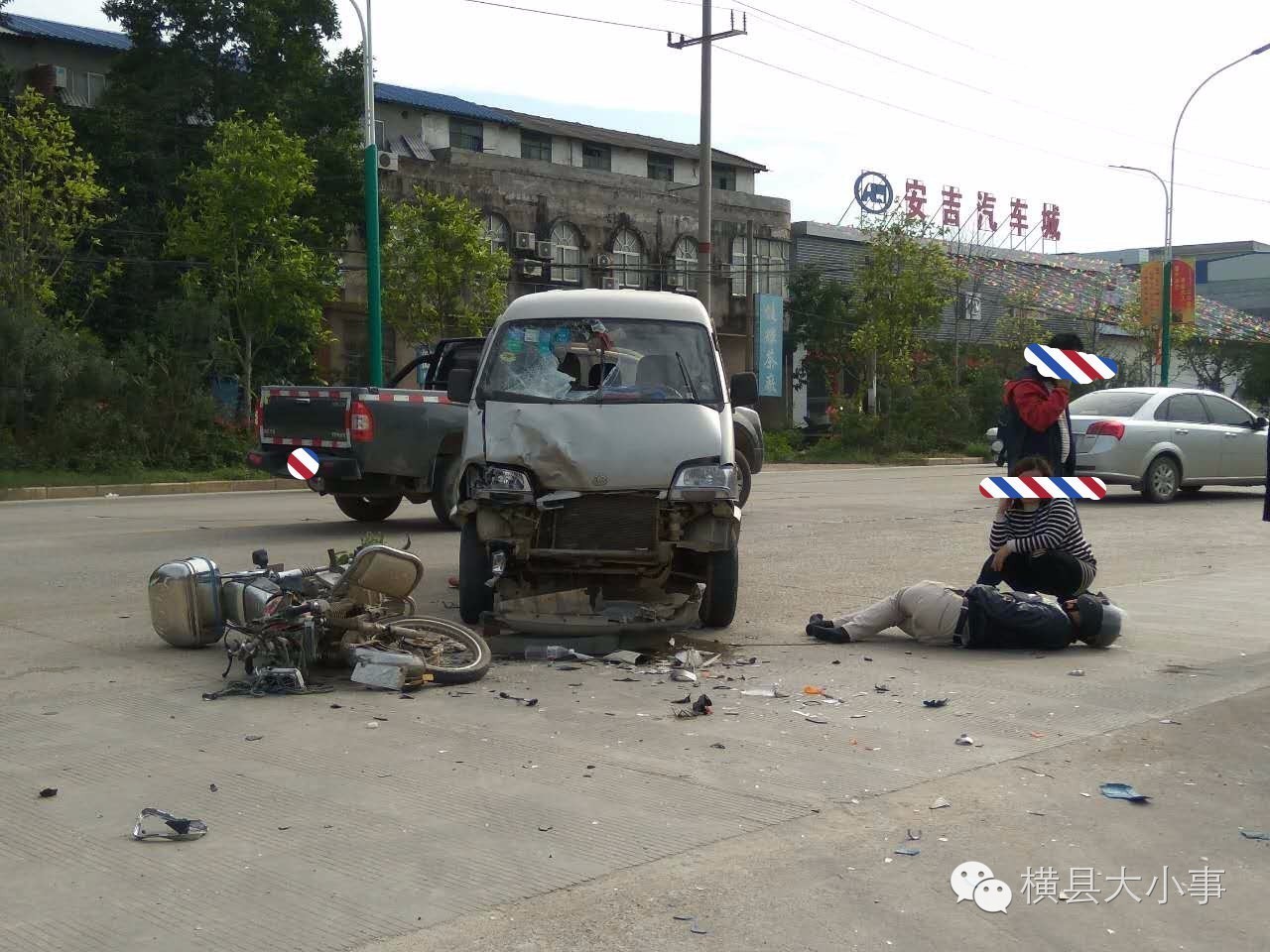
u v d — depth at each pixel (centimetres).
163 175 2981
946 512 1584
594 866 393
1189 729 557
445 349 1398
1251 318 6969
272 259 2703
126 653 732
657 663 704
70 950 335
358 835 421
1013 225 5894
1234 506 1697
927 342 4528
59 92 3061
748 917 356
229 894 372
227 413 2720
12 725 567
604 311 864
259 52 3095
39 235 2512
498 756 515
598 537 752
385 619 714
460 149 3981
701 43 2923
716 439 770
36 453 2309
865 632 768
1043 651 736
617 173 4538
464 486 785
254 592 719
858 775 488
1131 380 4934
